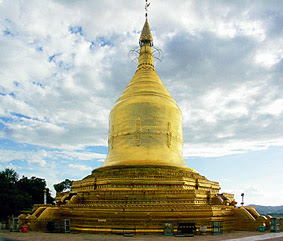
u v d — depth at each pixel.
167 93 53.69
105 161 49.16
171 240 26.88
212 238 28.52
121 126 49.00
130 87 53.53
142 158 45.41
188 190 37.84
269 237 28.95
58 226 36.72
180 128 51.47
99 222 33.38
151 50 60.03
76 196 40.03
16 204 55.22
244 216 37.44
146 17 63.50
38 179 83.12
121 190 38.56
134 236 30.08
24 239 27.16
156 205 34.84
